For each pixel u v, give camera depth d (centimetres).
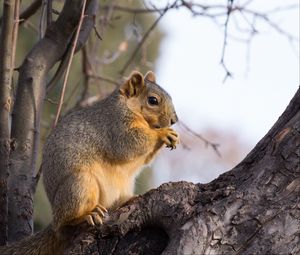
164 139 1136
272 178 844
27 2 1620
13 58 1074
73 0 1170
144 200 872
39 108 1144
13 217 1085
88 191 1015
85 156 1054
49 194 1045
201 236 798
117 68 2059
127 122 1120
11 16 1057
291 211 812
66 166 1034
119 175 1095
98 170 1055
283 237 801
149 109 1162
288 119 900
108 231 870
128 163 1108
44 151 1065
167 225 843
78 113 1098
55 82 1203
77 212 998
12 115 1130
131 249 854
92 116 1097
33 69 1146
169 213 847
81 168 1040
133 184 1129
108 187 1065
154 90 1175
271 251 795
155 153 1152
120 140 1097
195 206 847
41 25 1188
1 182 1043
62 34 1174
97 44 1492
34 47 1168
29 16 1327
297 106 900
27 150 1118
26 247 1005
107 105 1127
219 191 852
